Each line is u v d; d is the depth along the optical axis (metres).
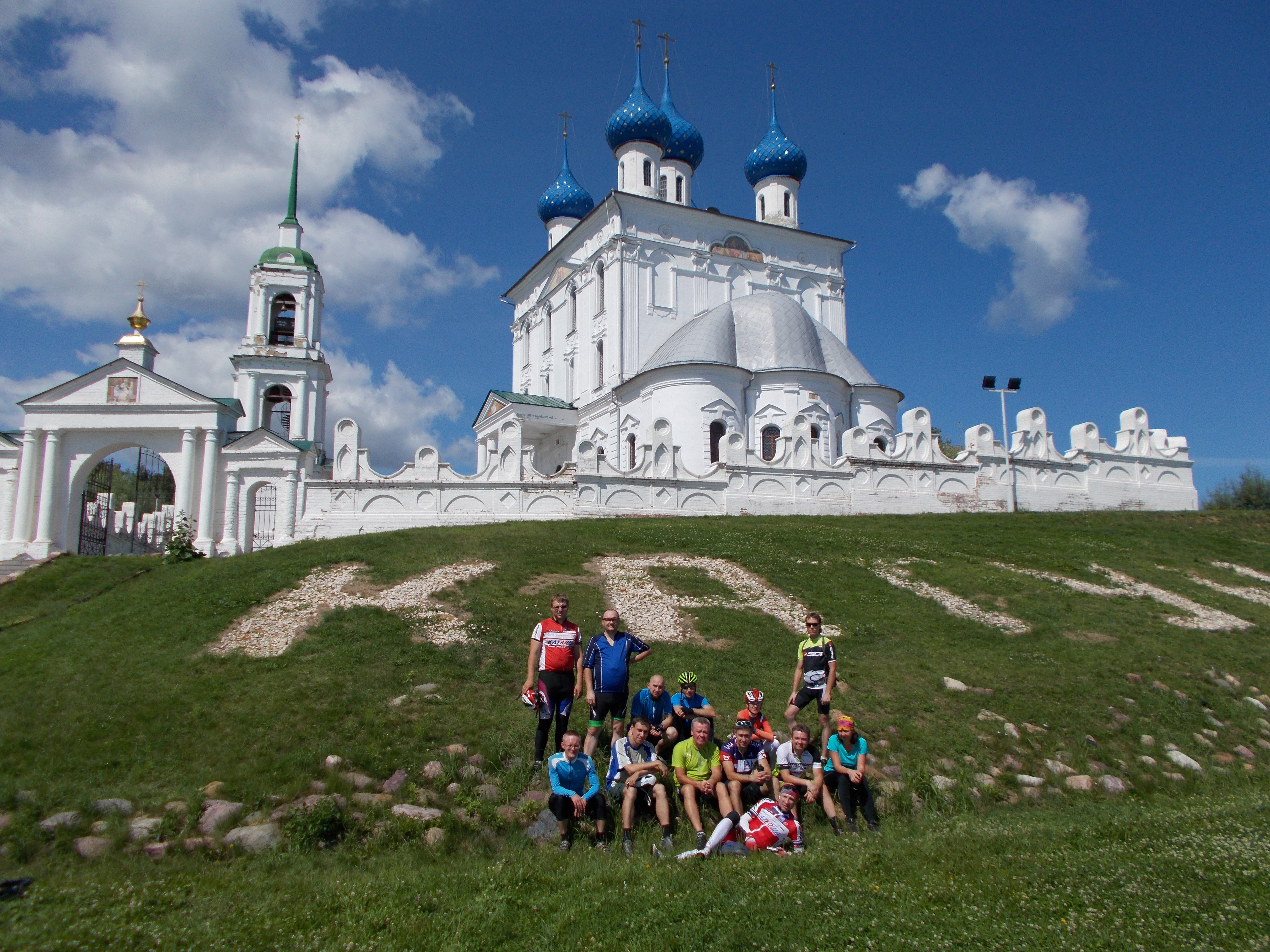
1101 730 15.34
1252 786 14.27
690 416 43.94
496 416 54.44
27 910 8.06
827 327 56.41
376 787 11.70
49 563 27.17
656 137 59.03
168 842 10.16
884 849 9.97
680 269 53.22
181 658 16.00
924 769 13.06
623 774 11.35
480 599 19.36
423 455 33.19
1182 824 10.80
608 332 51.81
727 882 8.77
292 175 52.72
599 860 10.02
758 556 24.67
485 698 14.49
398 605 18.86
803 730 12.12
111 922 7.75
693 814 10.88
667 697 12.57
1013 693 16.38
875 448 40.38
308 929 7.75
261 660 15.87
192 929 7.62
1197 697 17.25
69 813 10.66
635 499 34.28
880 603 21.00
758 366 46.16
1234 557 30.30
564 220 66.19
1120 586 24.94
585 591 20.41
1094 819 11.77
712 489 35.50
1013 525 32.69
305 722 13.28
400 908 8.27
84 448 35.62
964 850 9.67
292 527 33.25
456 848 10.51
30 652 16.72
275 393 48.03
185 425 35.88
